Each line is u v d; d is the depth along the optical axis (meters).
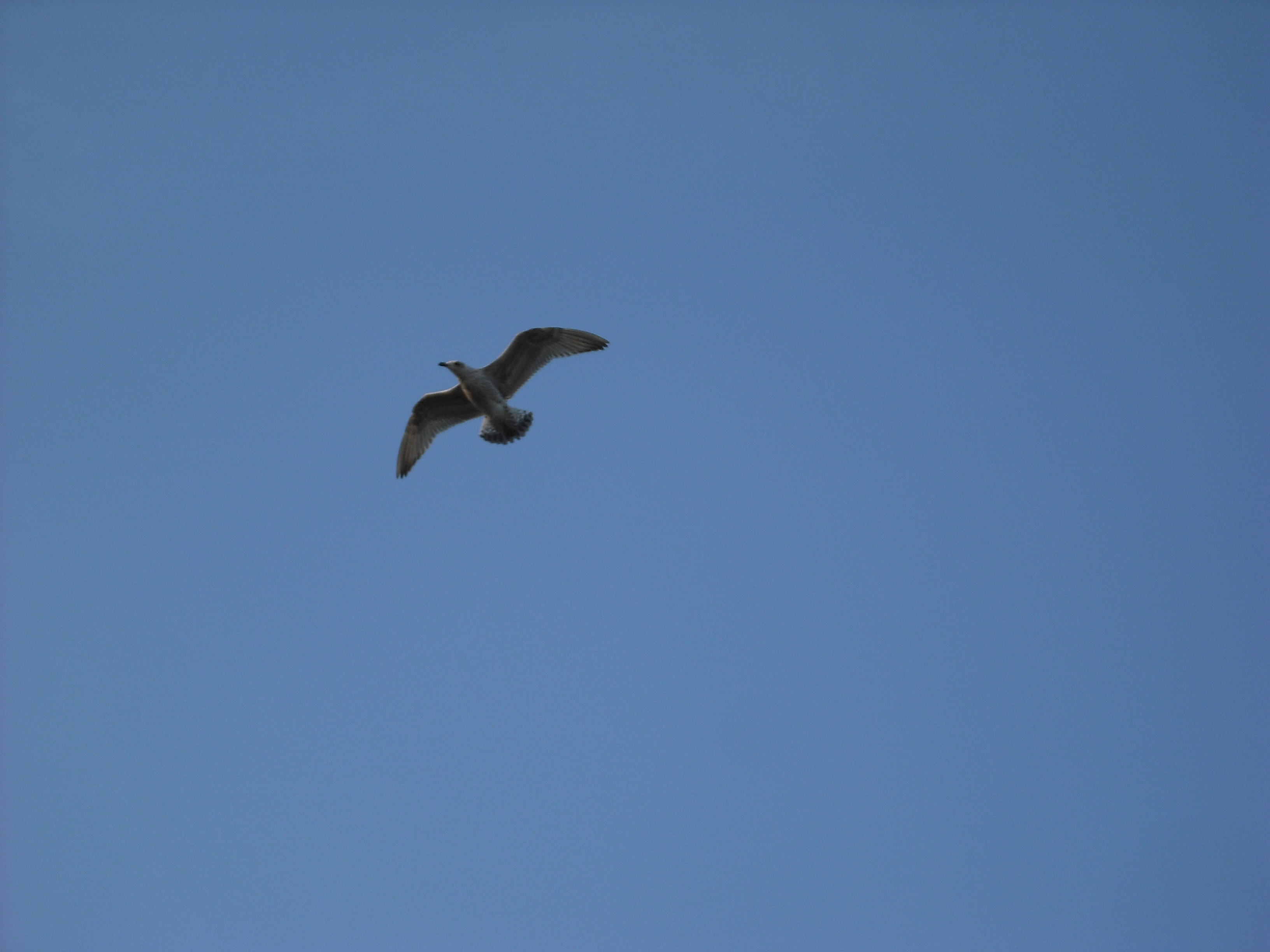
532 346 32.03
